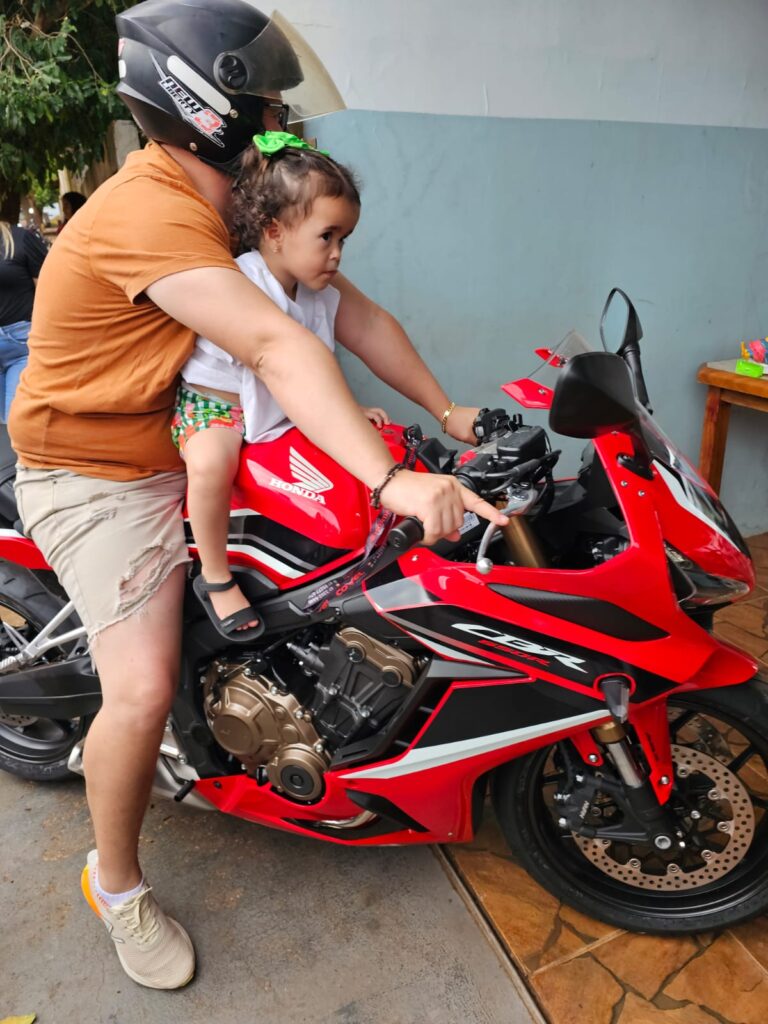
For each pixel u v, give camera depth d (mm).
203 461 1354
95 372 1427
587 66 2764
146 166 1370
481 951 1710
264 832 2043
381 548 1413
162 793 1830
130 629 1483
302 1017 1588
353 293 1799
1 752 2225
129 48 1386
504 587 1377
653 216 3055
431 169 2641
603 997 1596
